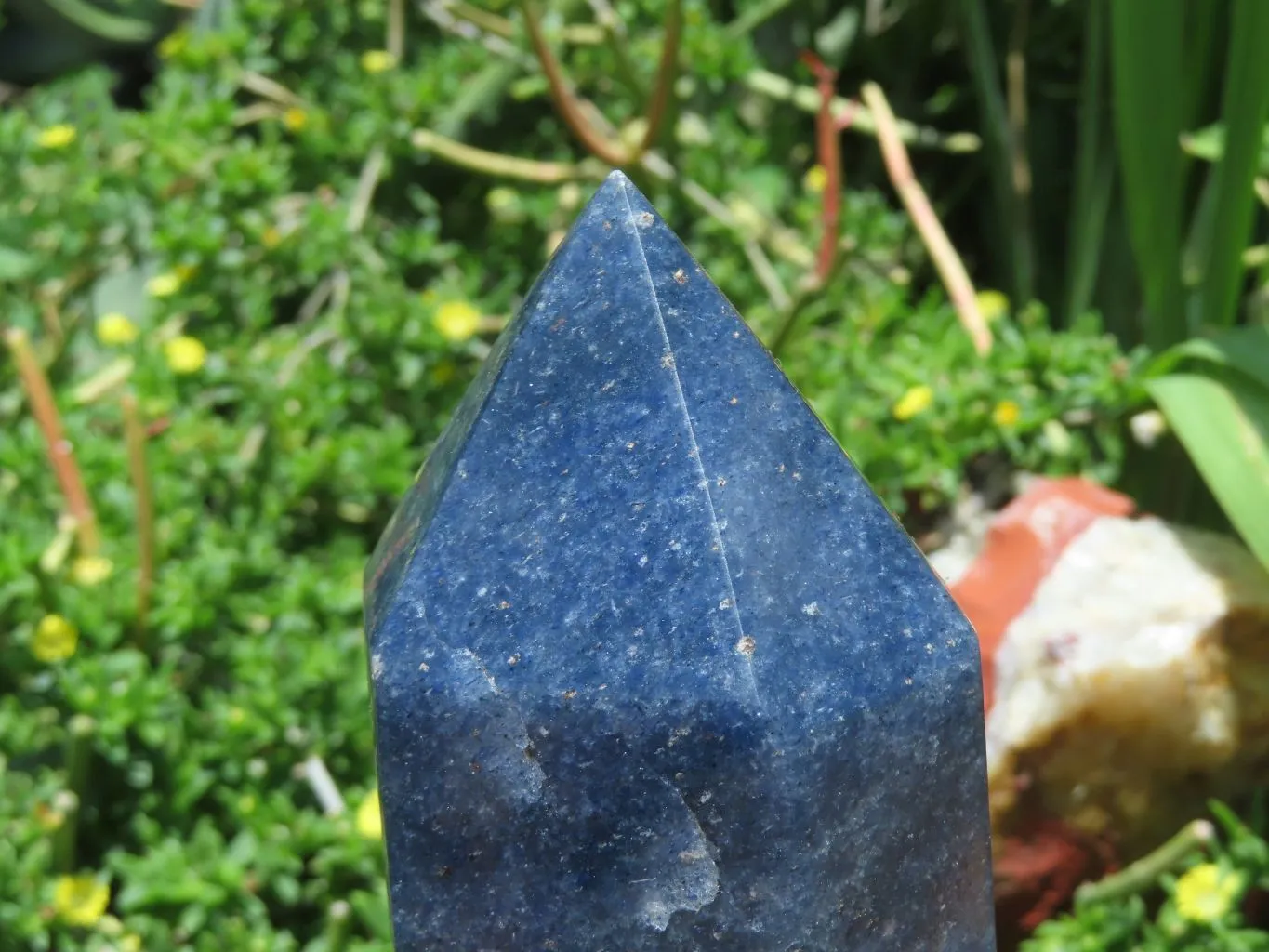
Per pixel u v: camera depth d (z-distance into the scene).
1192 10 0.24
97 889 0.21
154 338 0.27
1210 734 0.21
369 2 0.32
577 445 0.12
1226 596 0.21
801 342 0.28
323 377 0.27
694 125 0.31
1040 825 0.21
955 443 0.25
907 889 0.12
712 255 0.30
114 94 0.38
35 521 0.24
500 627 0.12
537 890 0.12
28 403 0.27
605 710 0.12
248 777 0.23
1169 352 0.23
